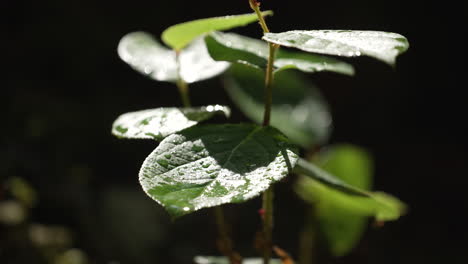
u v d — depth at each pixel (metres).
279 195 2.24
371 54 0.63
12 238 1.55
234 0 2.85
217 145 0.62
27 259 1.54
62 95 2.46
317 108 0.91
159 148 0.62
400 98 2.86
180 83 0.79
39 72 2.48
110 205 2.03
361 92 2.85
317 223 0.98
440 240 2.27
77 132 2.27
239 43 0.73
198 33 0.72
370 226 2.18
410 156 2.69
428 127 2.82
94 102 2.47
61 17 2.62
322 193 0.88
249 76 0.84
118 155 2.30
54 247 1.61
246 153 0.62
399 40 0.60
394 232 2.28
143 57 0.80
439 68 2.92
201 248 2.01
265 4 2.88
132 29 2.76
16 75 2.41
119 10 2.76
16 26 2.54
